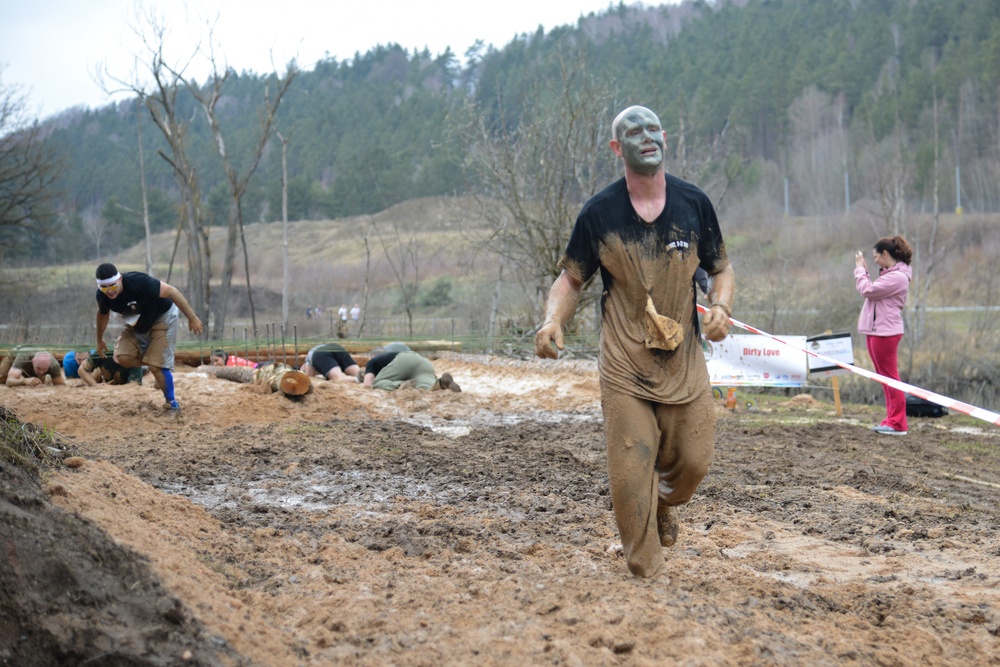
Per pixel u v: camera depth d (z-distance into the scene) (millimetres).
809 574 5527
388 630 4293
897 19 88875
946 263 38219
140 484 6184
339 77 124250
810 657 4102
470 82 118938
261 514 6629
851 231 49750
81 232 68938
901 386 6543
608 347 5102
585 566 5340
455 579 5105
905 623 4691
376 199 78812
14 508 4129
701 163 27672
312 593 4789
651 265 5008
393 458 9039
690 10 111375
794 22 93562
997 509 7484
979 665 4230
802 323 24062
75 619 3643
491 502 7180
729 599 4824
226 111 107625
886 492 8039
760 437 11117
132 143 91562
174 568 4473
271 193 84312
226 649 3758
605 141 23984
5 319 34000
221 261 67750
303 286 58375
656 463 5137
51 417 10875
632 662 3971
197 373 15883
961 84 69000
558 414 12766
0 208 36969
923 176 59562
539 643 4117
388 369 14477
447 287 45281
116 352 11078
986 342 22609
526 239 22703
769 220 52250
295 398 12578
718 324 4973
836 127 72938
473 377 16688
